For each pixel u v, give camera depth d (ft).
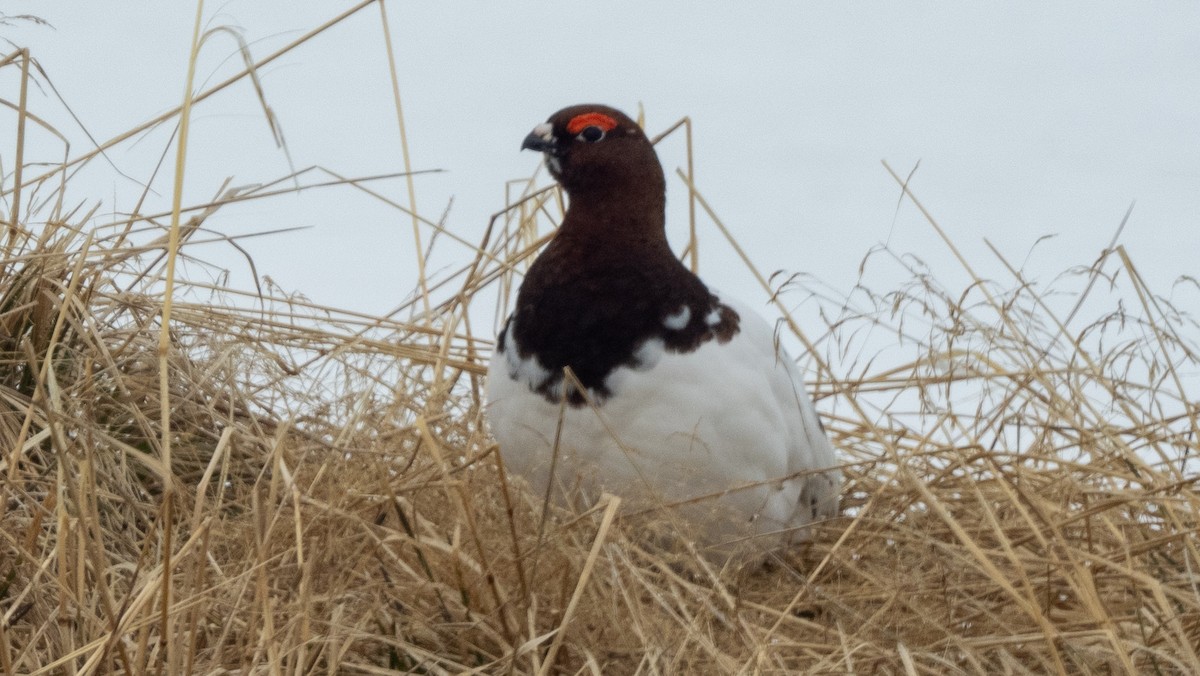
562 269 15.28
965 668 12.80
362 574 12.87
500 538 13.24
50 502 13.35
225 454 13.98
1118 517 14.69
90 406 14.53
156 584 11.46
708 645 12.21
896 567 14.32
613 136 15.70
